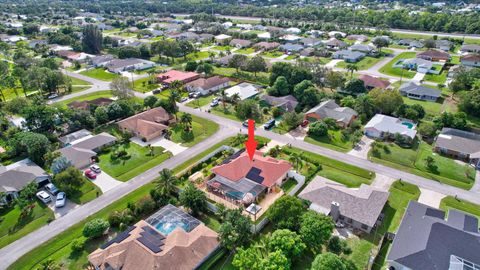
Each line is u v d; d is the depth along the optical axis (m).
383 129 96.12
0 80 131.00
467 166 81.00
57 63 163.88
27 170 78.38
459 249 51.62
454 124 98.75
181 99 128.00
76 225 64.75
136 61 173.88
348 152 89.56
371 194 67.31
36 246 60.03
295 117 102.38
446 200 69.75
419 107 107.62
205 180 78.31
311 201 67.19
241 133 100.88
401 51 194.00
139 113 113.00
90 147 90.38
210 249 56.62
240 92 128.75
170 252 53.28
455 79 128.12
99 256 54.53
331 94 126.44
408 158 84.94
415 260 50.78
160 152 91.44
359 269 53.62
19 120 107.88
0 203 70.31
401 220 62.84
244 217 59.03
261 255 55.28
